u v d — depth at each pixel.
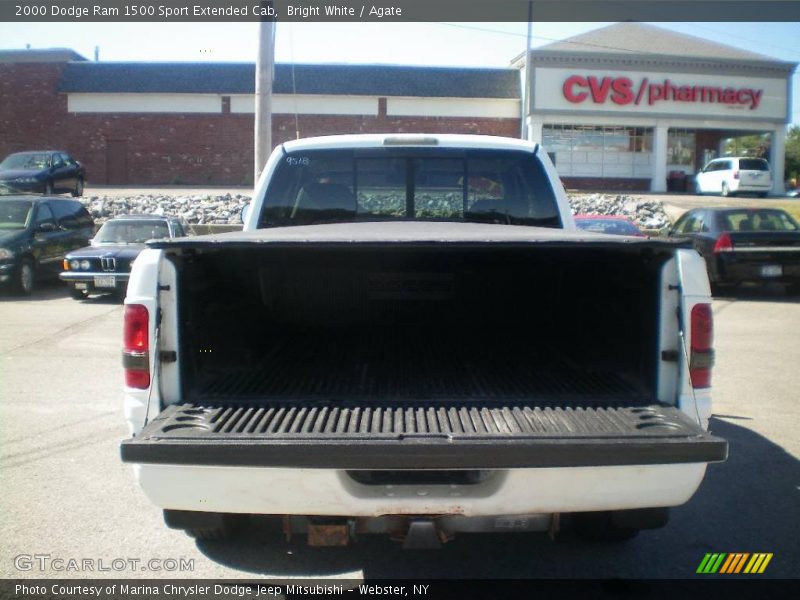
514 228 4.44
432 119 35.28
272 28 13.31
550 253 3.76
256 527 4.16
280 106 34.91
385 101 35.09
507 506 2.91
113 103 35.25
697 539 4.03
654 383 3.20
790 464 5.19
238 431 2.85
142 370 3.12
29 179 23.00
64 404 6.59
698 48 36.84
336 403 3.16
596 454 2.74
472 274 4.38
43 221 14.30
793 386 7.39
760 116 36.00
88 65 35.91
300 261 4.20
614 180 36.66
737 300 13.42
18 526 4.14
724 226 13.59
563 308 4.15
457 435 2.81
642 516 3.51
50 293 14.23
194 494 2.89
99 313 11.88
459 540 4.04
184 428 2.88
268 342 4.27
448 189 5.16
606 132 36.28
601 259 3.65
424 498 2.91
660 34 38.09
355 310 4.44
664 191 36.16
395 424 2.94
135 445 2.74
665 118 35.34
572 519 3.97
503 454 2.73
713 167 34.56
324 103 34.97
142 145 35.47
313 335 4.45
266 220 5.12
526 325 4.43
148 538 4.02
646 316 3.26
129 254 12.94
